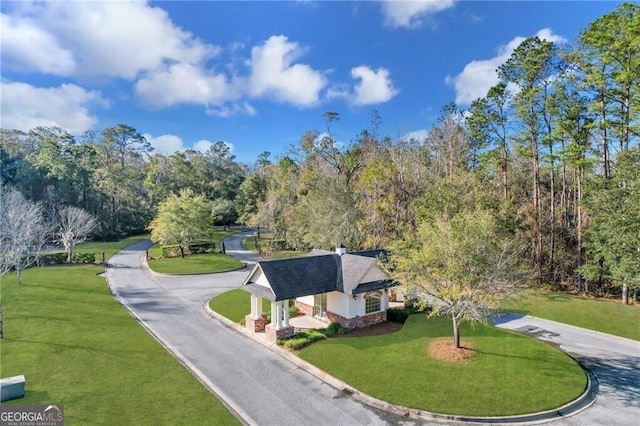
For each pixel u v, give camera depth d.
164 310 25.67
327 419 12.85
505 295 16.73
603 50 26.48
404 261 18.11
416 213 34.03
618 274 23.31
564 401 13.71
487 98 34.28
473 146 41.75
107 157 83.31
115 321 22.75
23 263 35.00
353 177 47.94
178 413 12.91
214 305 26.27
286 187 59.72
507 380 15.04
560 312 24.69
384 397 13.95
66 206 53.75
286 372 16.42
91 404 13.20
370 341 19.23
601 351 19.06
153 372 16.08
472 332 20.53
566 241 32.19
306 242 45.38
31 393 13.76
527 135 33.34
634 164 23.55
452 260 16.75
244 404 13.80
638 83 25.78
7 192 41.91
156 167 79.69
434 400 13.66
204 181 84.88
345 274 22.05
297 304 25.09
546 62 29.80
